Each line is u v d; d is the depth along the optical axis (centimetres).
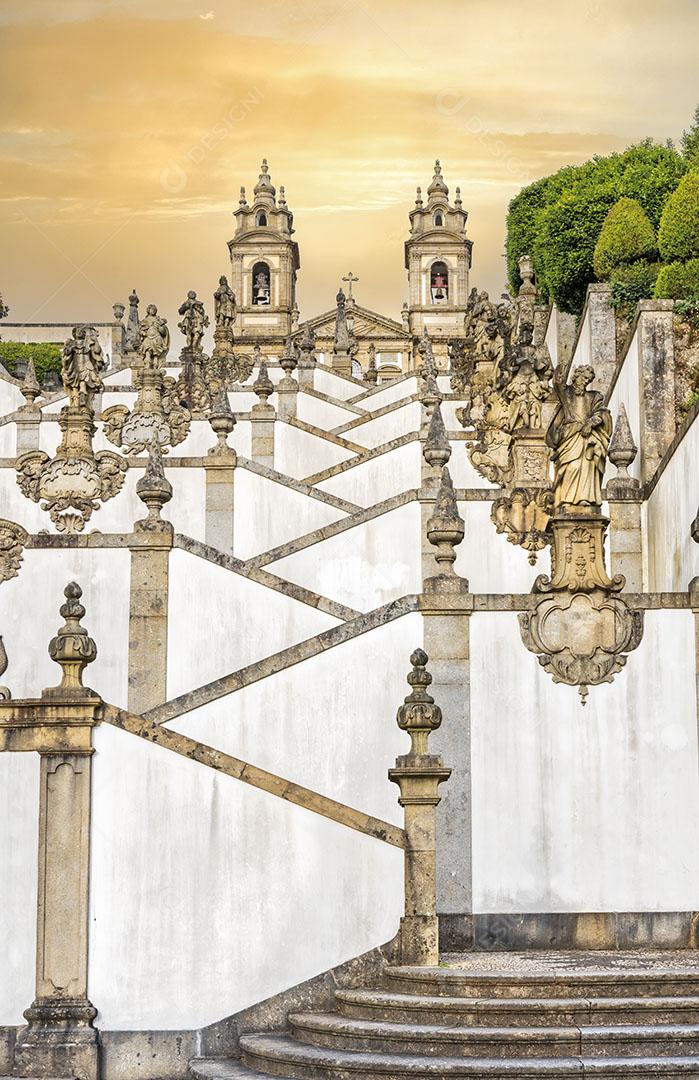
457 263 7400
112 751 1479
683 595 1711
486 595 1720
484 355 3228
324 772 1725
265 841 1474
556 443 1742
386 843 1475
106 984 1451
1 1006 1443
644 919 1664
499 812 1683
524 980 1367
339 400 3891
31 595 2123
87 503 2672
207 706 1742
